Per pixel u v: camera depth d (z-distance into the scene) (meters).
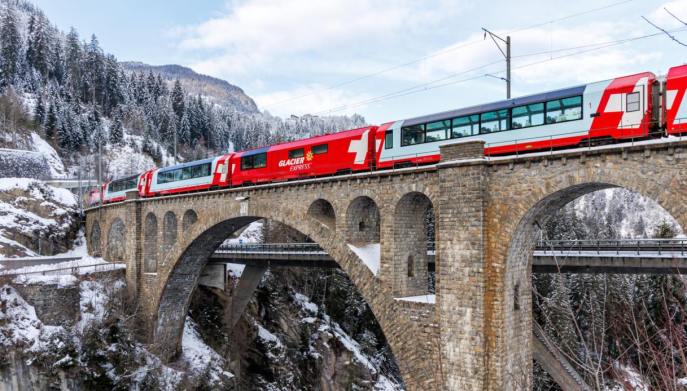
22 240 61.97
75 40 147.88
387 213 29.86
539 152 24.77
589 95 23.19
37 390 36.91
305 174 36.59
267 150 40.38
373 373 66.88
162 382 43.44
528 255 26.72
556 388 46.03
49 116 113.81
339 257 32.59
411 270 30.52
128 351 42.84
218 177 44.94
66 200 73.88
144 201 52.53
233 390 52.19
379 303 29.98
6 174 85.88
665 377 12.19
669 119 20.73
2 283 41.03
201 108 159.25
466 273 25.48
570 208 86.31
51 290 41.62
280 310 65.62
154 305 50.16
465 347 25.39
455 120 28.09
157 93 170.75
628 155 21.19
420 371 27.59
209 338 57.00
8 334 38.19
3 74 124.62
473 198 25.31
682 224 19.73
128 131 133.38
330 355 65.12
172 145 142.25
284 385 58.38
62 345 38.50
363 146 32.47
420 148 29.52
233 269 64.94
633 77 22.39
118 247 61.53
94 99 137.25
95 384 39.00
